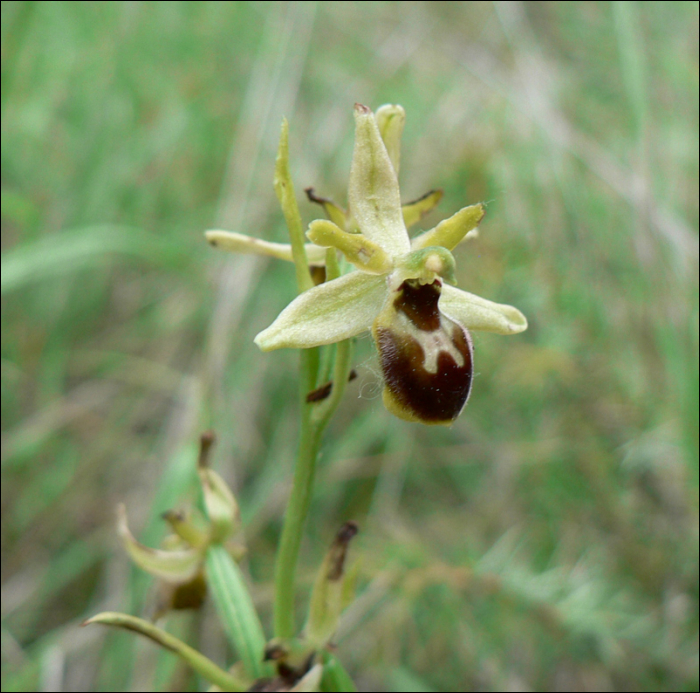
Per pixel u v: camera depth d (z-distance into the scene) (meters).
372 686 0.12
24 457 0.14
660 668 0.12
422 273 0.08
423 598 0.12
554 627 0.12
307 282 0.08
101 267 0.16
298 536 0.09
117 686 0.12
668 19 0.17
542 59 0.17
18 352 0.15
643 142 0.13
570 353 0.14
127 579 0.13
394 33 0.18
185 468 0.12
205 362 0.13
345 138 0.16
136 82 0.17
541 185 0.14
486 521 0.14
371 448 0.14
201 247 0.16
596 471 0.14
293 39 0.16
